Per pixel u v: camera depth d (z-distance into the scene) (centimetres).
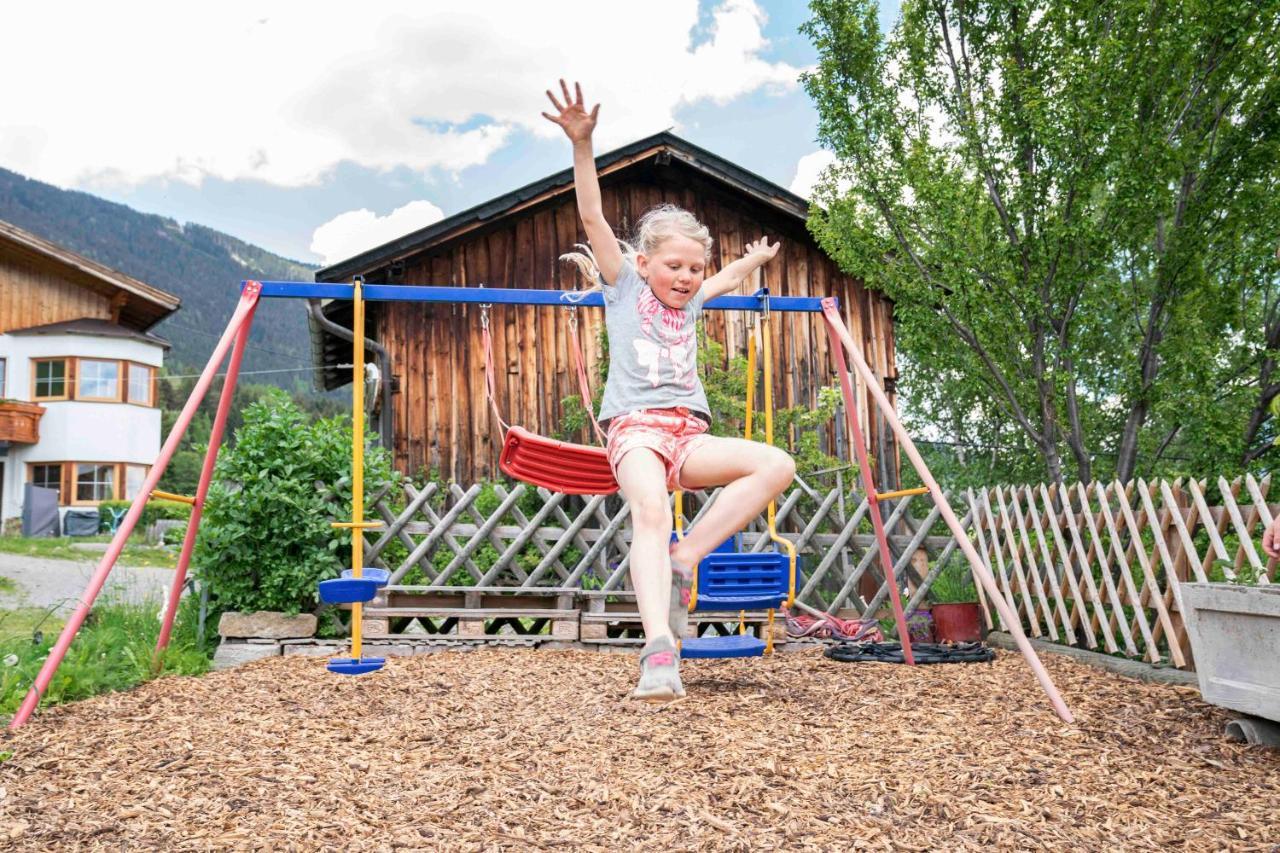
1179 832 237
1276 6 681
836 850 222
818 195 760
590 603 607
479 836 229
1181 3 686
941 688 418
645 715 354
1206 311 816
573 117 254
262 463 569
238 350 441
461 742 316
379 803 252
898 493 463
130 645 463
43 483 2175
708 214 1032
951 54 747
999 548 621
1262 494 428
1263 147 723
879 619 652
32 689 348
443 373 932
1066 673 465
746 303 470
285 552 570
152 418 2314
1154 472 843
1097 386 925
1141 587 539
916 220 729
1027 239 710
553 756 296
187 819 239
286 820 239
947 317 746
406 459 911
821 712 364
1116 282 786
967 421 1271
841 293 1034
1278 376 828
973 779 275
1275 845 228
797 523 666
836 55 739
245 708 364
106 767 282
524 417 936
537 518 621
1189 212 761
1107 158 675
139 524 2072
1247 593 318
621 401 267
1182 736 328
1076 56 662
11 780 271
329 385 1320
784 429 827
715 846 223
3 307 2188
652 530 241
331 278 898
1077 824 242
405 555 613
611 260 275
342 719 348
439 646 575
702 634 628
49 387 2180
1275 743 314
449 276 952
